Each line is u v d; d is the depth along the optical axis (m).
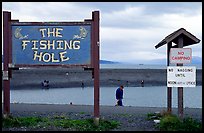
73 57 13.70
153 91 59.50
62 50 13.73
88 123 13.28
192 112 17.50
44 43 13.80
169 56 14.43
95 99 13.29
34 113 16.58
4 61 13.84
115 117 15.43
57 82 71.06
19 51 13.88
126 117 15.44
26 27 13.86
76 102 39.94
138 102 39.75
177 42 14.20
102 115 16.08
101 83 75.50
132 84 77.00
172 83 13.59
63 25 13.73
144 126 13.11
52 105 20.19
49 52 13.79
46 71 73.44
